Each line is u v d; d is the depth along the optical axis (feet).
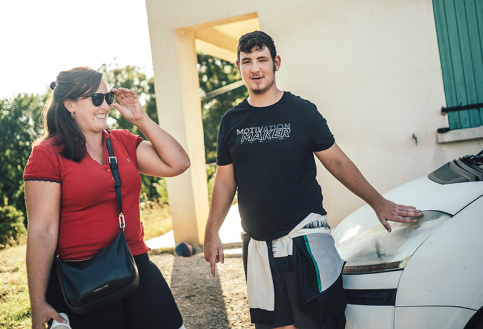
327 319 7.70
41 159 6.72
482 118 16.70
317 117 8.16
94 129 7.21
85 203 6.87
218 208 8.87
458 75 16.79
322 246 7.98
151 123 7.84
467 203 7.72
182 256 19.60
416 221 8.16
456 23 16.67
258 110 8.25
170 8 19.63
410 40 17.07
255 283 8.23
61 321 6.51
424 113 17.12
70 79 7.05
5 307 15.02
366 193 8.54
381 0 17.20
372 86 17.49
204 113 81.00
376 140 17.60
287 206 8.03
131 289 6.79
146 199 38.45
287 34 18.11
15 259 23.16
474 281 6.88
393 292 7.43
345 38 17.61
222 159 8.70
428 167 17.20
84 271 6.57
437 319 6.99
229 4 18.78
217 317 12.84
